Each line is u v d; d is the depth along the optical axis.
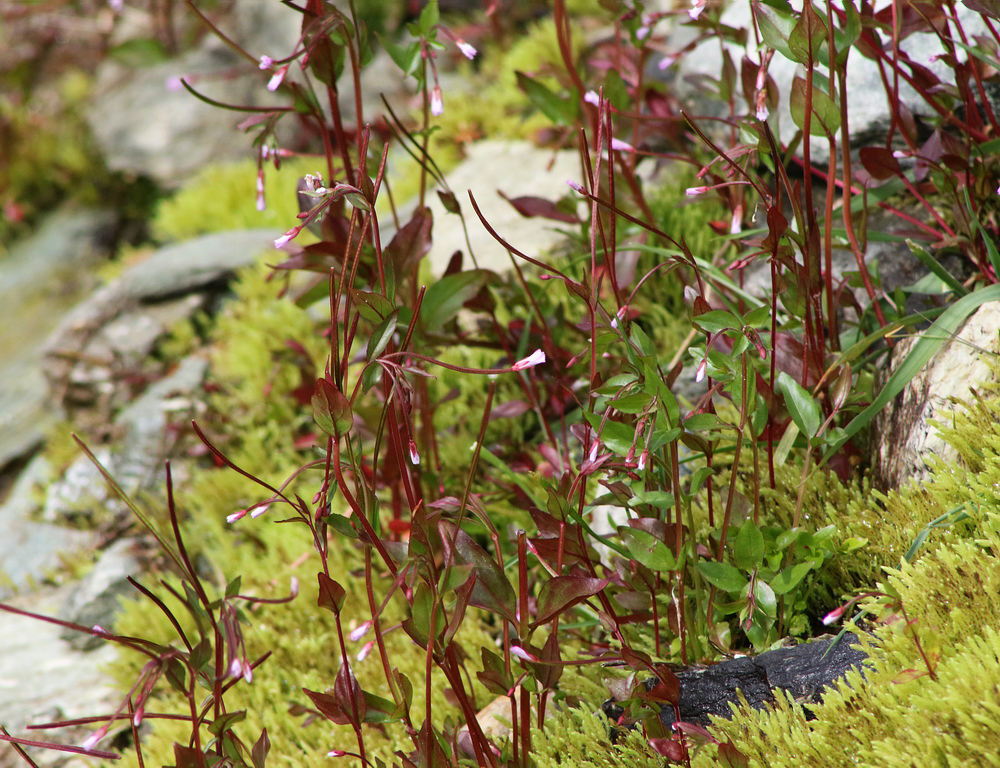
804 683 1.62
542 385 1.81
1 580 2.13
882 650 1.60
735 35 1.78
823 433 1.65
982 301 1.65
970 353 1.67
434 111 1.67
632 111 1.88
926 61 1.80
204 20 1.68
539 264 1.60
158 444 2.23
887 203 1.81
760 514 1.69
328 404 1.57
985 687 1.57
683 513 1.70
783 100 1.85
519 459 1.82
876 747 1.57
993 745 1.56
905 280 1.77
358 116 1.71
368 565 1.60
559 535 1.62
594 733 1.64
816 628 1.66
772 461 1.66
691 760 1.61
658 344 1.86
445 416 1.89
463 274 1.73
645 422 1.60
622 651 1.60
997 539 1.60
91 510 2.19
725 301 1.72
